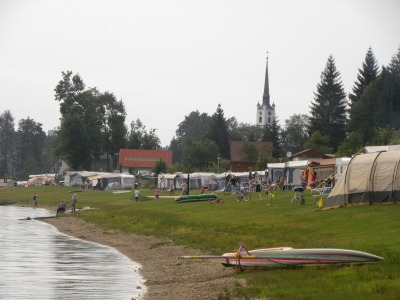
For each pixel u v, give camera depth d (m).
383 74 164.25
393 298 23.83
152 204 93.50
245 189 81.88
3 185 199.88
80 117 192.25
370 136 155.25
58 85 194.25
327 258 31.88
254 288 28.39
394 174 53.09
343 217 50.19
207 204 79.88
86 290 32.62
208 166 166.62
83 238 63.03
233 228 53.78
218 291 29.95
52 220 87.81
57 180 198.62
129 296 30.94
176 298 29.84
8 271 39.38
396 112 161.25
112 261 45.00
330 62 176.38
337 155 122.44
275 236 45.38
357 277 28.03
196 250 45.69
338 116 174.62
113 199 118.50
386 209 50.69
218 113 199.25
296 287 27.45
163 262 42.94
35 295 31.16
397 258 31.38
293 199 67.44
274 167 98.25
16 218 94.25
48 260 45.31
